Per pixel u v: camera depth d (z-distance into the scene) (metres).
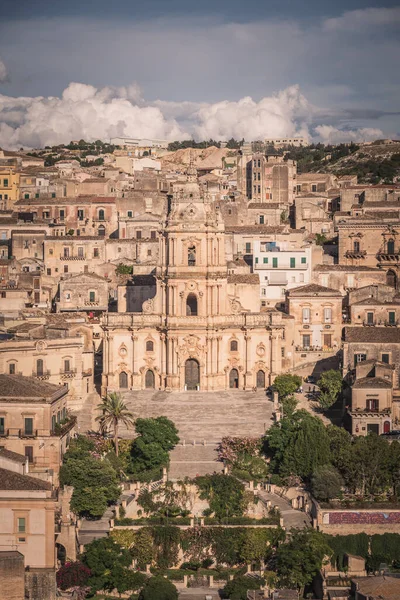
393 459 189.50
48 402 186.25
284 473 190.75
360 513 178.25
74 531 169.12
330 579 170.12
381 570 171.50
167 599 162.25
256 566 174.50
